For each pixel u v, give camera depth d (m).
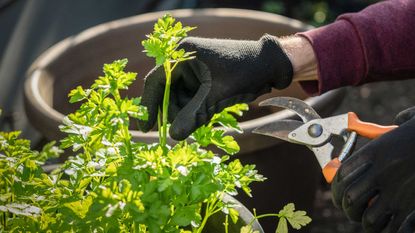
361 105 3.84
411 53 1.54
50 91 2.29
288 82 1.48
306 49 1.54
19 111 3.09
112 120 1.17
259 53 1.41
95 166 1.25
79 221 1.14
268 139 1.93
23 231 1.24
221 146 1.26
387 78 1.58
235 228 1.30
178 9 3.91
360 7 4.59
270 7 4.50
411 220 1.26
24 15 3.46
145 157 1.14
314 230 2.99
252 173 1.25
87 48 2.46
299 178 2.15
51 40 3.45
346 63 1.53
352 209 1.32
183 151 1.13
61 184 1.26
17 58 3.30
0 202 1.22
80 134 1.20
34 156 1.31
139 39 2.55
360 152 1.32
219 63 1.34
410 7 1.54
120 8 3.74
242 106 1.27
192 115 1.30
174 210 1.19
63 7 3.59
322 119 1.46
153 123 1.38
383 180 1.29
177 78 1.37
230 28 2.62
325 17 4.48
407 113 1.45
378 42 1.52
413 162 1.27
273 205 2.09
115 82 1.18
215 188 1.13
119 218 1.17
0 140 1.28
